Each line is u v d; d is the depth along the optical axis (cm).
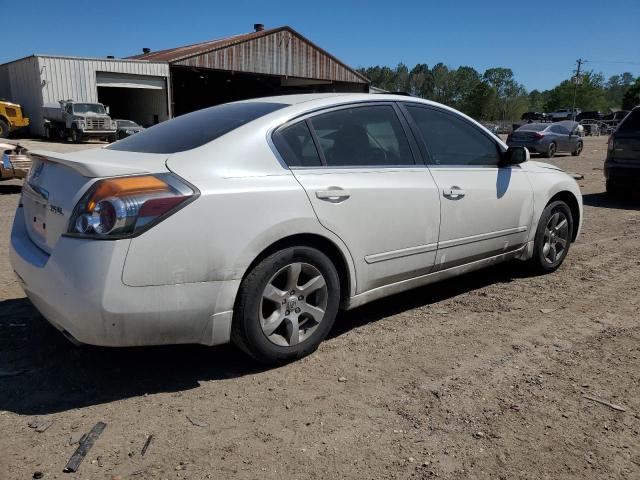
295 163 335
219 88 4609
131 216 271
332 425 274
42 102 3105
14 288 460
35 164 354
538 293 479
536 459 250
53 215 301
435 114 429
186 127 363
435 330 394
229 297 301
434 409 289
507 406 293
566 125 2253
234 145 319
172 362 339
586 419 282
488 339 379
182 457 247
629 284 507
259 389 308
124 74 3300
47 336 370
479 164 451
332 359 346
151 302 278
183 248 282
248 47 3644
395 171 381
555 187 514
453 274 436
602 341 378
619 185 1019
